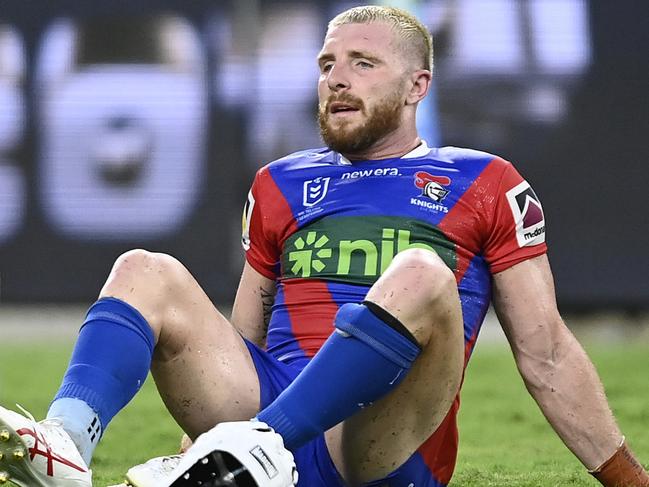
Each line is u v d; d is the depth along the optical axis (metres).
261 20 36.59
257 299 11.45
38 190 37.22
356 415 9.14
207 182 36.91
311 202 10.98
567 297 36.06
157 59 36.94
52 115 37.12
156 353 9.51
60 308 39.34
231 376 9.65
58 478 8.17
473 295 10.63
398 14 11.27
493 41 35.88
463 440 18.47
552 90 35.81
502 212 10.68
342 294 10.44
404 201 10.69
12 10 37.19
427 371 8.98
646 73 35.66
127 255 9.46
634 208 35.78
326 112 11.05
